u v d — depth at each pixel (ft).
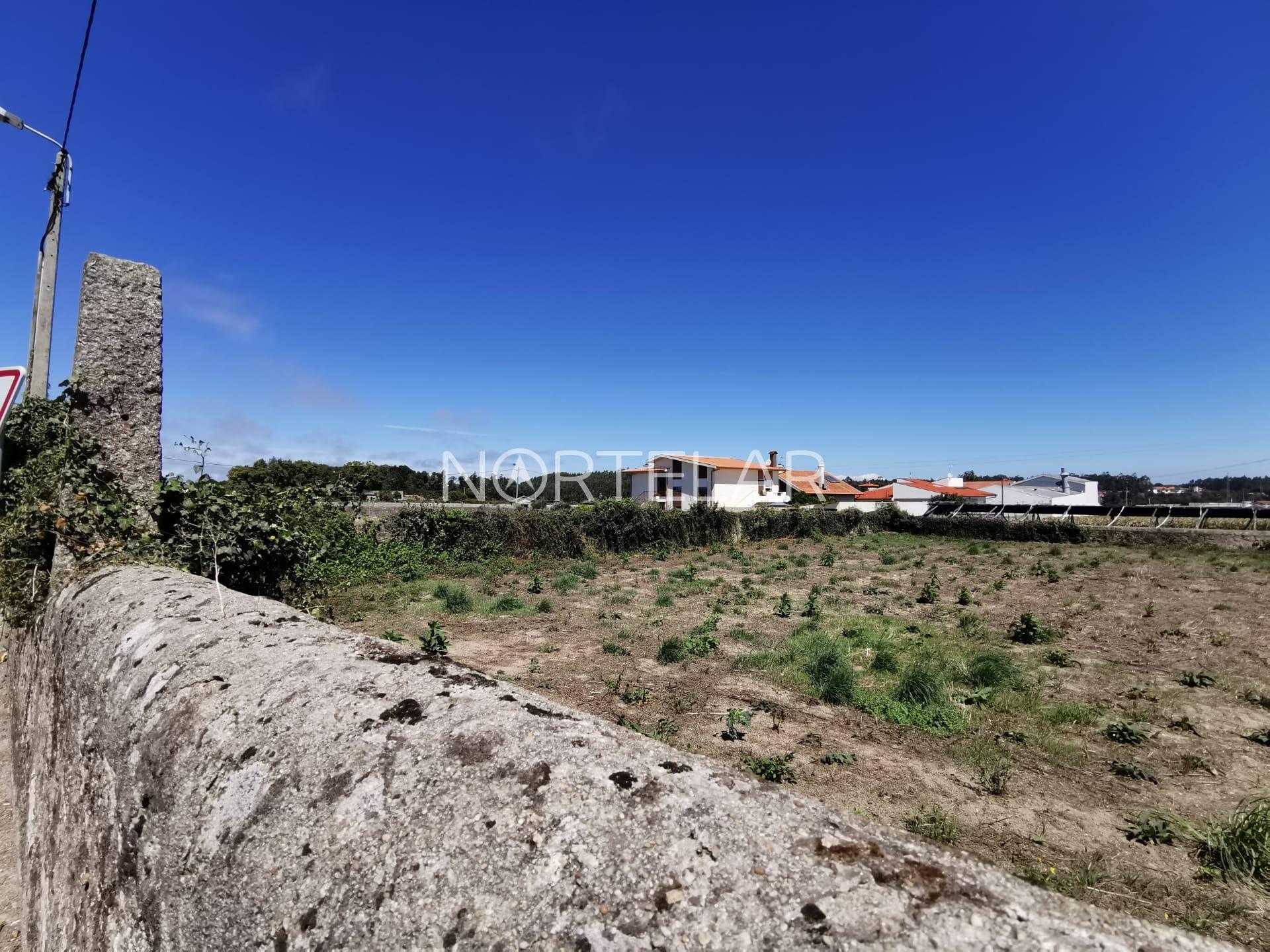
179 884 3.72
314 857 3.13
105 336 16.08
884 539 90.43
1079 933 2.14
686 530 75.61
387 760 3.38
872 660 27.09
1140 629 32.65
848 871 2.44
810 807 2.89
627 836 2.67
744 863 2.50
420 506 55.06
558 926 2.41
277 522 16.38
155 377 16.74
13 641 14.97
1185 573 52.90
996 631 32.53
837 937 2.14
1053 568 55.62
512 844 2.74
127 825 4.60
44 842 7.33
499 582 46.70
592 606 38.52
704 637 28.45
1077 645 29.71
